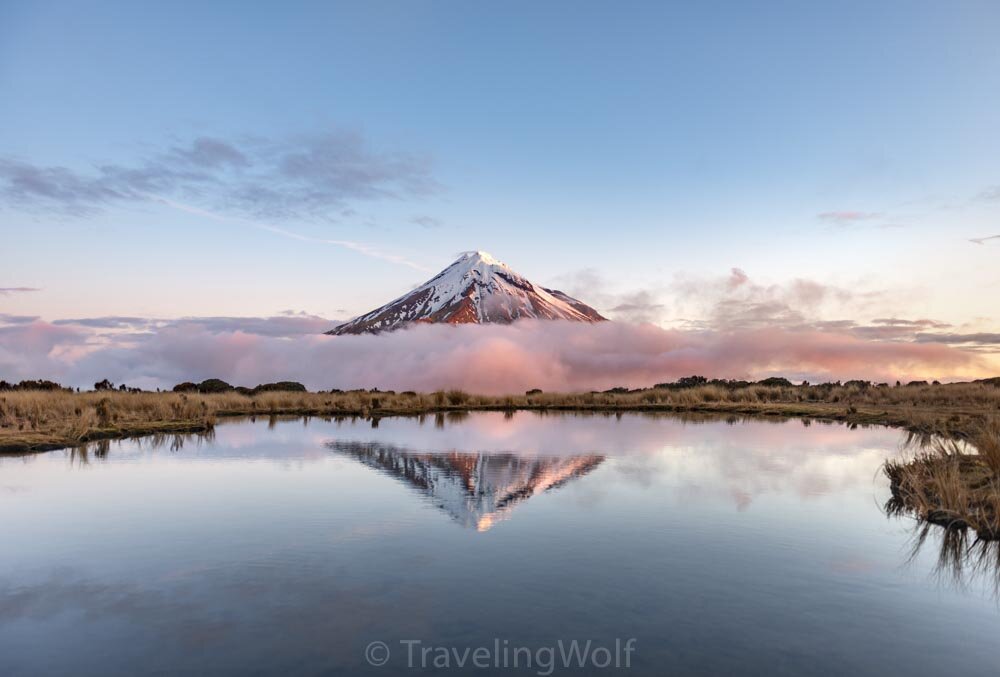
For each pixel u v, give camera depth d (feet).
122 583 23.54
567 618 20.43
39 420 73.46
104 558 26.45
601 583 23.58
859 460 53.88
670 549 27.78
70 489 40.27
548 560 26.23
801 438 71.51
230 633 19.35
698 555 26.96
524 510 34.94
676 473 46.98
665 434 77.10
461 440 69.21
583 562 26.02
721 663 17.51
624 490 40.57
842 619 20.54
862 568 25.52
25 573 24.66
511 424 94.22
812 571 25.07
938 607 21.63
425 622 20.13
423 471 47.52
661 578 24.17
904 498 37.83
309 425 90.12
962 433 63.10
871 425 90.07
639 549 27.76
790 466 50.39
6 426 69.00
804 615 20.83
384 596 22.26
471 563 25.80
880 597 22.47
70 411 81.46
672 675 16.85
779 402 139.33
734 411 124.36
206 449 60.34
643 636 19.15
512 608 21.26
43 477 44.47
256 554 26.91
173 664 17.42
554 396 151.74
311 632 19.42
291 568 25.20
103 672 17.02
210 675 16.81
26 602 21.77
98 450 59.31
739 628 19.79
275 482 42.75
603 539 29.30
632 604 21.63
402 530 30.76
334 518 33.06
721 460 53.78
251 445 63.72
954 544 28.73
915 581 24.04
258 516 33.35
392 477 44.91
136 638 19.01
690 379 225.15
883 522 32.58
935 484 37.22
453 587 23.16
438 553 27.12
